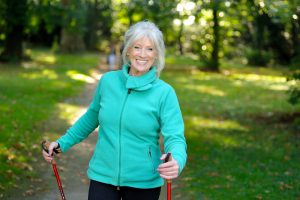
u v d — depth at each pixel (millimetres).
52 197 5742
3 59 23984
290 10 8086
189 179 6598
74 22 24938
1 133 8375
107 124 2977
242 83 20969
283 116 12258
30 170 6652
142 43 2928
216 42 26078
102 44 41562
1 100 12164
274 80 22938
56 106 12508
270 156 7949
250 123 11367
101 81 3100
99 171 3006
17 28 24016
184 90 17672
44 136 8898
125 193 3008
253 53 32281
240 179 6590
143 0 10195
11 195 5621
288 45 33188
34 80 17297
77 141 3252
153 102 2912
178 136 2863
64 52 34375
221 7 9156
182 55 29844
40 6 22250
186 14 9281
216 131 10266
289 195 5863
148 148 2938
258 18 31328
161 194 6008
